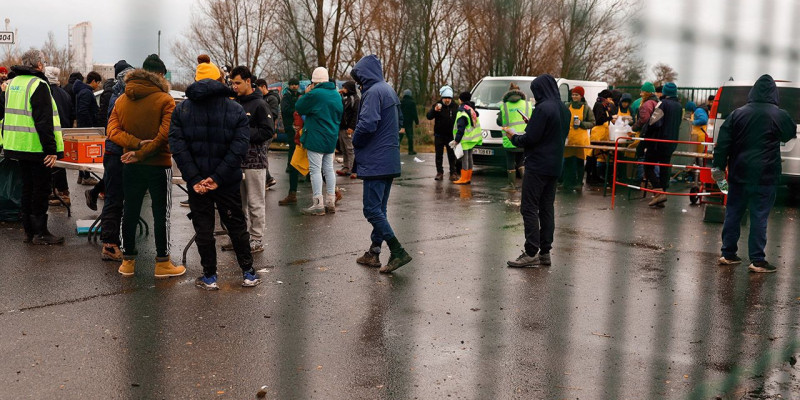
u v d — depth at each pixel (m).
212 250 5.43
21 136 6.54
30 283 5.49
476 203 10.29
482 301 5.29
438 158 12.99
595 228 8.46
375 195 6.07
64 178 8.82
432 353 4.17
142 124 5.42
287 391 3.57
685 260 6.81
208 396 3.50
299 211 9.17
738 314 5.06
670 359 4.12
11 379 3.65
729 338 4.52
